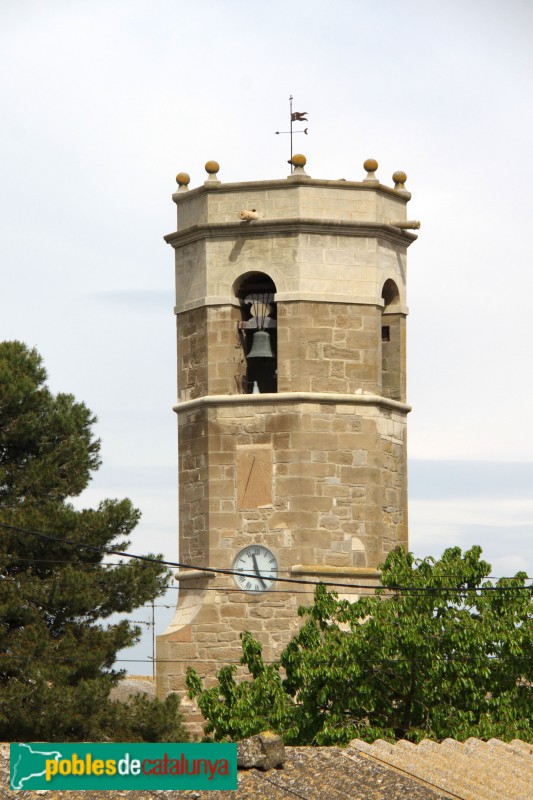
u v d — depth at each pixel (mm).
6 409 106250
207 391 111562
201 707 97250
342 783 65375
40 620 101188
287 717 95312
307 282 110750
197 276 112562
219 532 110562
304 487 109688
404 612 96688
